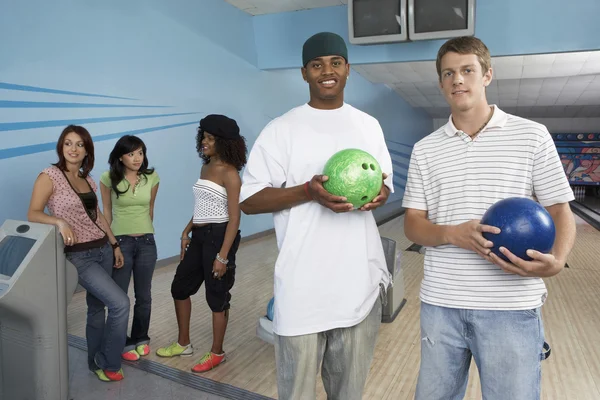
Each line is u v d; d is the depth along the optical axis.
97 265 2.19
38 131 3.62
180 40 5.11
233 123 2.33
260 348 2.79
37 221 1.92
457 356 1.36
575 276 4.57
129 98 4.47
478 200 1.30
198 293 3.89
